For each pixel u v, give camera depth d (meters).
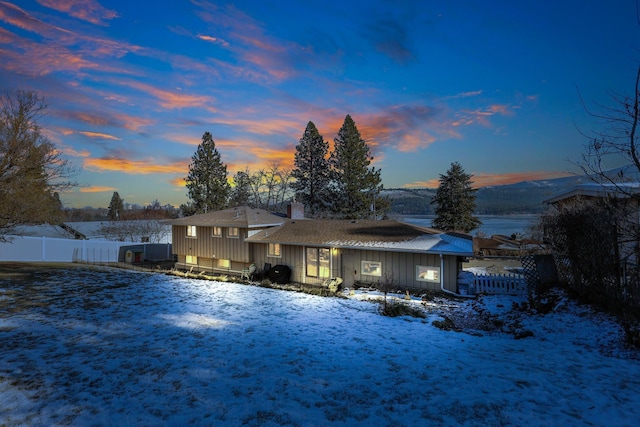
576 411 4.92
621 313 8.81
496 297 14.16
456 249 14.61
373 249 16.36
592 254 10.06
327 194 43.25
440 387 5.84
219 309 11.91
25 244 26.42
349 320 10.82
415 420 4.79
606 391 5.48
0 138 16.86
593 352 7.46
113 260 29.58
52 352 7.35
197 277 19.70
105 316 10.49
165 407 5.12
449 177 40.75
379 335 9.24
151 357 7.16
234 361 7.04
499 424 4.64
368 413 5.00
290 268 19.23
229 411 5.03
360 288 16.62
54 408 5.06
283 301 13.51
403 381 6.11
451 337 9.17
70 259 28.14
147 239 37.81
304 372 6.54
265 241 19.38
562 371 6.40
